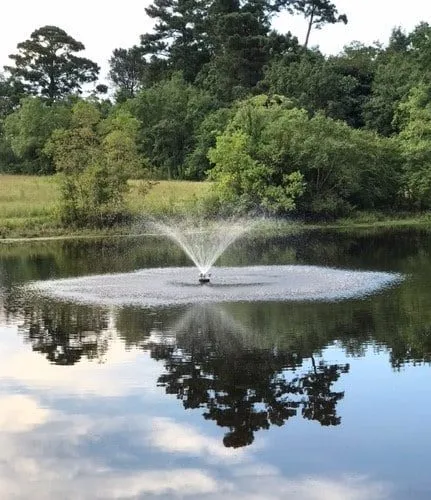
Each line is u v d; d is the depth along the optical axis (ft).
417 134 208.64
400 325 55.67
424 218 198.29
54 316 61.82
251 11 337.93
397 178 204.23
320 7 360.28
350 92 282.77
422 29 313.12
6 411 37.83
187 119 285.84
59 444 33.47
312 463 31.01
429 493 28.19
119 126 258.16
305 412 36.83
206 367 45.03
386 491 28.40
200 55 355.77
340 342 50.67
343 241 139.44
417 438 33.42
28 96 345.31
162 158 288.10
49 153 201.98
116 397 39.73
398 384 41.19
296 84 277.03
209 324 57.11
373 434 34.01
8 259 112.27
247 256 112.57
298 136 185.98
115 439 33.96
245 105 200.85
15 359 47.98
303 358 46.78
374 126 259.19
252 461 31.37
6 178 248.93
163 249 127.44
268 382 41.91
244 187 181.16
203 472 30.32
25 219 162.40
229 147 180.86
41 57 379.35
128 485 29.35
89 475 30.22
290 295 70.33
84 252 122.72
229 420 36.04
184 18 363.35
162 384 41.88
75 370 45.14
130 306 65.87
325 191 190.70
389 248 122.42
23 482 29.76
